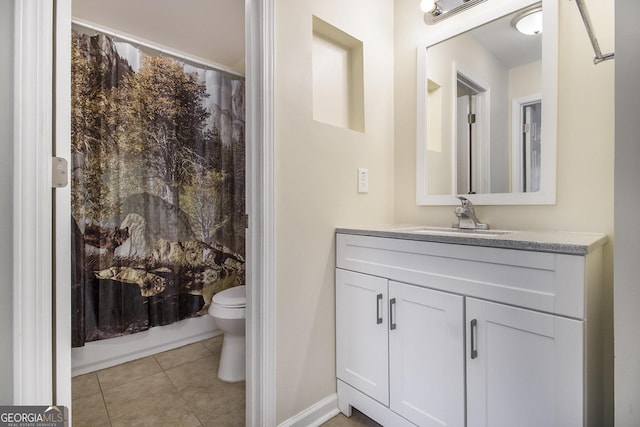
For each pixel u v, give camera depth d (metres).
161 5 1.88
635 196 0.61
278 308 1.27
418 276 1.18
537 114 1.33
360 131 1.66
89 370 1.85
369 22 1.69
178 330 2.20
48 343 0.76
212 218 2.32
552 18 1.28
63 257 0.80
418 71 1.73
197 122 2.25
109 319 1.88
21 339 0.72
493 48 1.46
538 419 0.90
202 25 2.09
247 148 1.26
